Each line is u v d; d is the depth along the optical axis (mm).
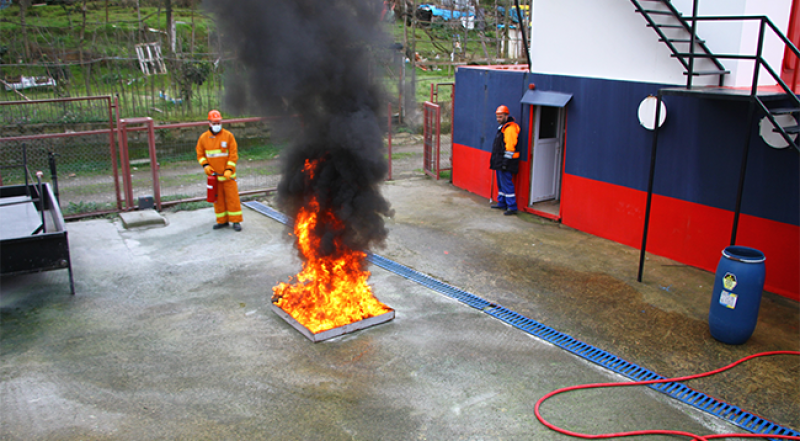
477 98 10852
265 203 10484
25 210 7445
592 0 8383
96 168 13062
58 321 5758
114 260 7551
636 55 7902
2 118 13141
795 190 6203
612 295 6551
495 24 22656
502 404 4391
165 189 11352
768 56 7172
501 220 9562
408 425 4102
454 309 6164
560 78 8953
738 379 4801
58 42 16781
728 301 5258
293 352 5168
